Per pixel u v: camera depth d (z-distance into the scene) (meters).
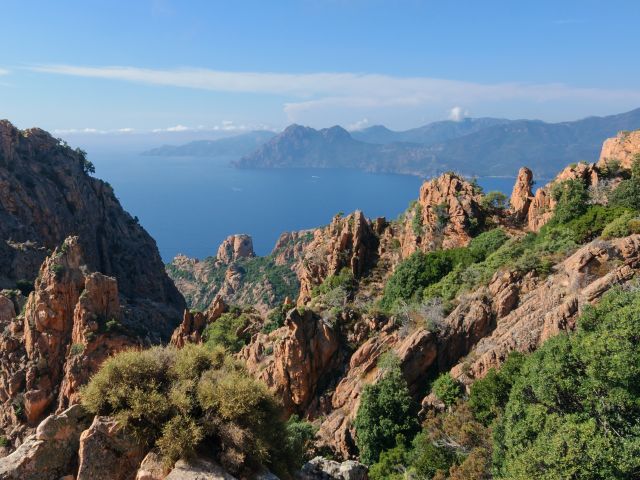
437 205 87.44
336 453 47.25
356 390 51.75
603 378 28.14
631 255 42.31
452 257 71.19
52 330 73.06
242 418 19.53
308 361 55.66
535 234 71.38
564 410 29.75
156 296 151.50
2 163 127.81
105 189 162.25
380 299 75.44
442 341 50.16
